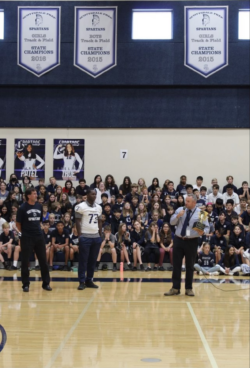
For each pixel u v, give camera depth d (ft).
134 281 38.86
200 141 60.70
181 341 19.52
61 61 60.75
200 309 26.25
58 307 26.48
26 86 61.41
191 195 30.78
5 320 23.03
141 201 55.36
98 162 61.11
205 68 59.93
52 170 61.16
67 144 61.16
